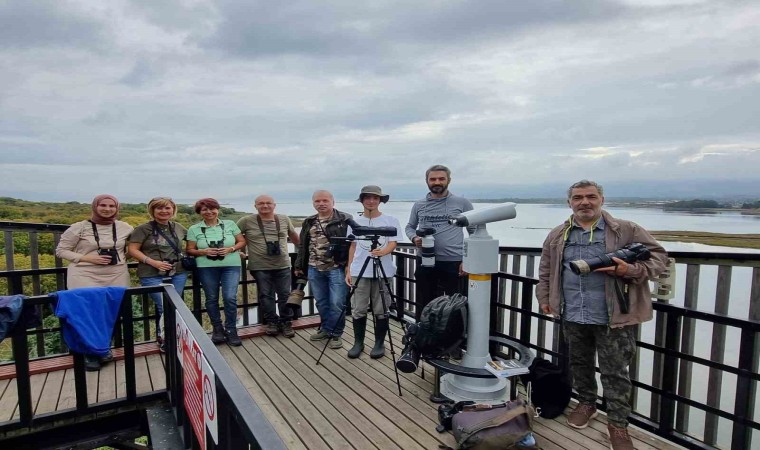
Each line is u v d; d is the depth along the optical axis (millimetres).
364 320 3984
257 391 3293
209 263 4086
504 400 2947
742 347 2287
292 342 4391
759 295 2424
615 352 2418
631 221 2451
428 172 3818
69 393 3238
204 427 1786
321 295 4328
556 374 2877
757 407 3066
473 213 2895
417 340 2965
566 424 2812
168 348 3008
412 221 4117
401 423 2812
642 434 2697
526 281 3436
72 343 2857
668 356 2584
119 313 3006
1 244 6949
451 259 3771
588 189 2428
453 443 2576
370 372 3645
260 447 944
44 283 6359
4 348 5520
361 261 3934
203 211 4129
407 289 5145
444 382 3166
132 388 3033
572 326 2664
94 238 3646
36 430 2801
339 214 4285
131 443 3336
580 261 2270
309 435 2682
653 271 2299
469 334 2990
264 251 4406
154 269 3891
